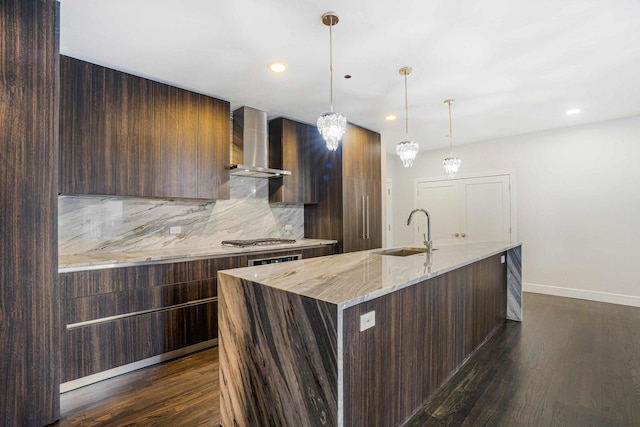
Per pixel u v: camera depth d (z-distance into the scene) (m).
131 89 2.76
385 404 1.61
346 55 2.49
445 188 5.77
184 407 1.99
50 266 1.89
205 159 3.25
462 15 1.99
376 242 4.73
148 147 2.86
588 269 4.36
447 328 2.25
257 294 1.60
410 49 2.39
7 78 1.76
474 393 2.09
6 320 1.75
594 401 1.99
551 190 4.64
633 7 1.90
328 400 1.28
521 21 2.05
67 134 2.43
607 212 4.21
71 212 2.76
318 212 4.51
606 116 4.02
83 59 2.51
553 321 3.50
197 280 2.81
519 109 3.74
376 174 4.79
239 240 3.80
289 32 2.18
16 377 1.77
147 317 2.51
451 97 3.35
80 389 2.18
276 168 4.09
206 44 2.32
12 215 1.77
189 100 3.14
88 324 2.24
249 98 3.41
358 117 4.06
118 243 3.01
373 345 1.52
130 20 2.03
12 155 1.77
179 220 3.42
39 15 1.86
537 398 2.03
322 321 1.29
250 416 1.64
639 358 2.58
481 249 2.92
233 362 1.75
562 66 2.66
